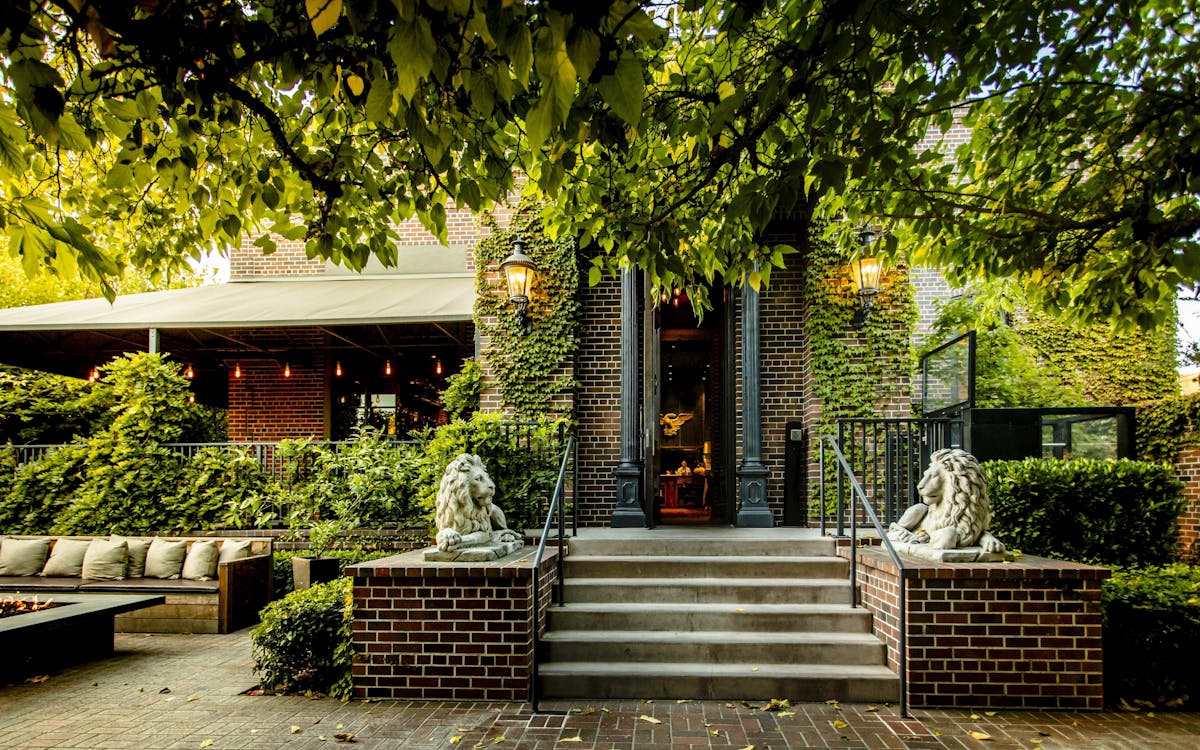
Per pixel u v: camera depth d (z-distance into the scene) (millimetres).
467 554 5367
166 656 6410
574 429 9375
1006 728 4398
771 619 5609
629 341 9117
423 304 10312
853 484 5852
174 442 9898
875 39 3746
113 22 2463
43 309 10844
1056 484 7059
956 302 9578
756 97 3449
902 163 4012
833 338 8930
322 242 3988
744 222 4152
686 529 8141
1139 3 3938
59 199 3936
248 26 2797
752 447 8688
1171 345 10367
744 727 4441
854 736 4277
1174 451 9125
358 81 3062
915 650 4797
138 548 8242
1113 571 6273
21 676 5598
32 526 9508
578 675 5047
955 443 8203
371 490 8719
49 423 11445
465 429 8023
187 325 9914
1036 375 10133
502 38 2172
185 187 3783
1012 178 5070
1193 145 4105
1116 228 4852
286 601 5605
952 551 5121
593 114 3301
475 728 4445
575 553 6746
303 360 13156
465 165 3855
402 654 5109
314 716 4699
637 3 2291
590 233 4336
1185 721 4527
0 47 2359
